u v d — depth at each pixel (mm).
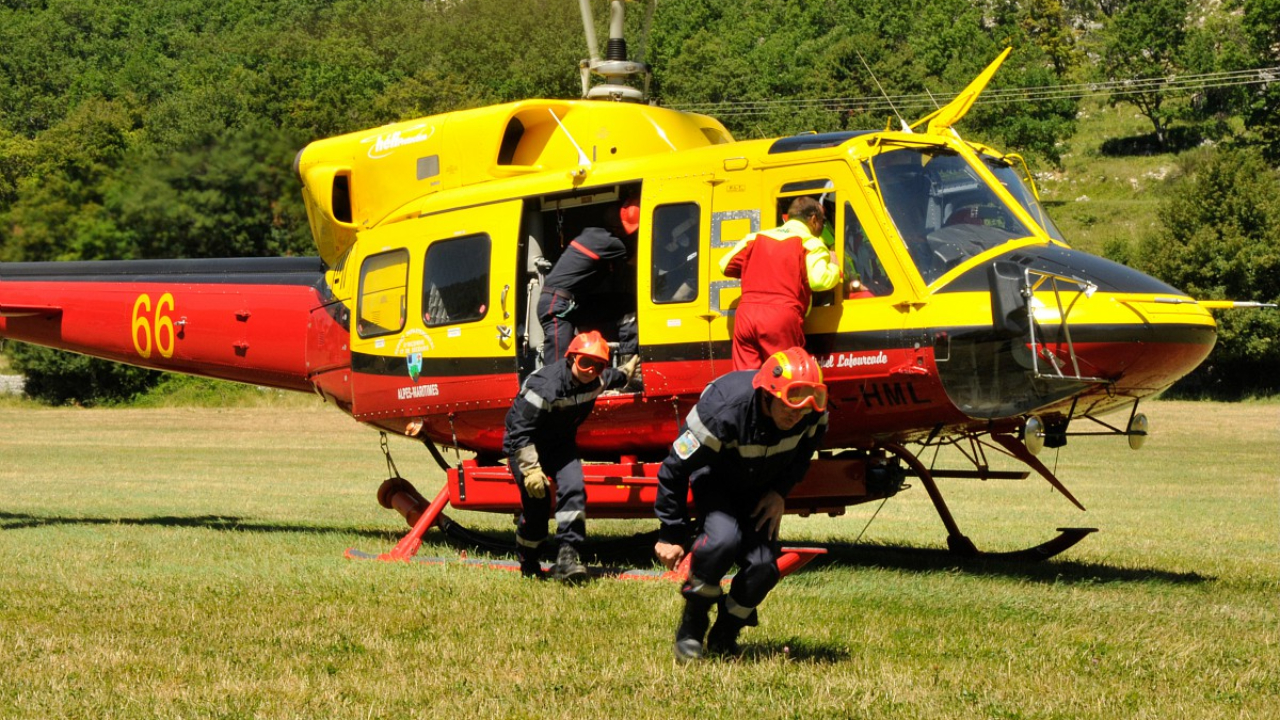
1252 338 61938
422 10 89562
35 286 15531
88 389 57688
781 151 10453
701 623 7258
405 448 35812
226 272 14789
